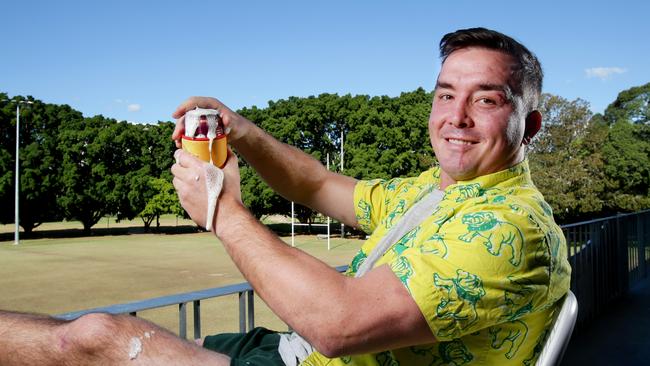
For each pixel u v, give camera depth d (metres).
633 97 36.62
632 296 5.96
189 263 20.83
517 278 1.19
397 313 1.12
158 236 38.62
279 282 1.15
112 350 1.26
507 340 1.28
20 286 15.05
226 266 19.80
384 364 1.33
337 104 36.69
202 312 9.97
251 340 1.70
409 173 34.72
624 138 32.25
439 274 1.15
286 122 36.94
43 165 35.84
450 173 1.53
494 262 1.17
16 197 31.97
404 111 35.03
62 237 37.62
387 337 1.14
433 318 1.14
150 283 15.52
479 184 1.47
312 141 38.00
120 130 39.53
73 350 1.25
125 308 1.91
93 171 38.12
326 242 33.28
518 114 1.51
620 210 31.50
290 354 1.50
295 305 1.13
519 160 1.57
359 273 1.50
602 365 3.66
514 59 1.52
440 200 1.50
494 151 1.49
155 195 41.09
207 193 1.28
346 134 37.44
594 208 29.27
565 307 1.35
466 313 1.15
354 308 1.11
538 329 1.32
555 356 1.30
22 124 36.28
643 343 4.16
